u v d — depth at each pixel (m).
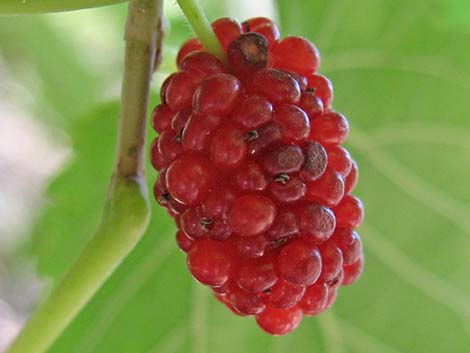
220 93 0.06
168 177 0.06
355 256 0.07
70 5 0.06
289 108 0.06
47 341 0.06
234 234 0.06
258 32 0.07
